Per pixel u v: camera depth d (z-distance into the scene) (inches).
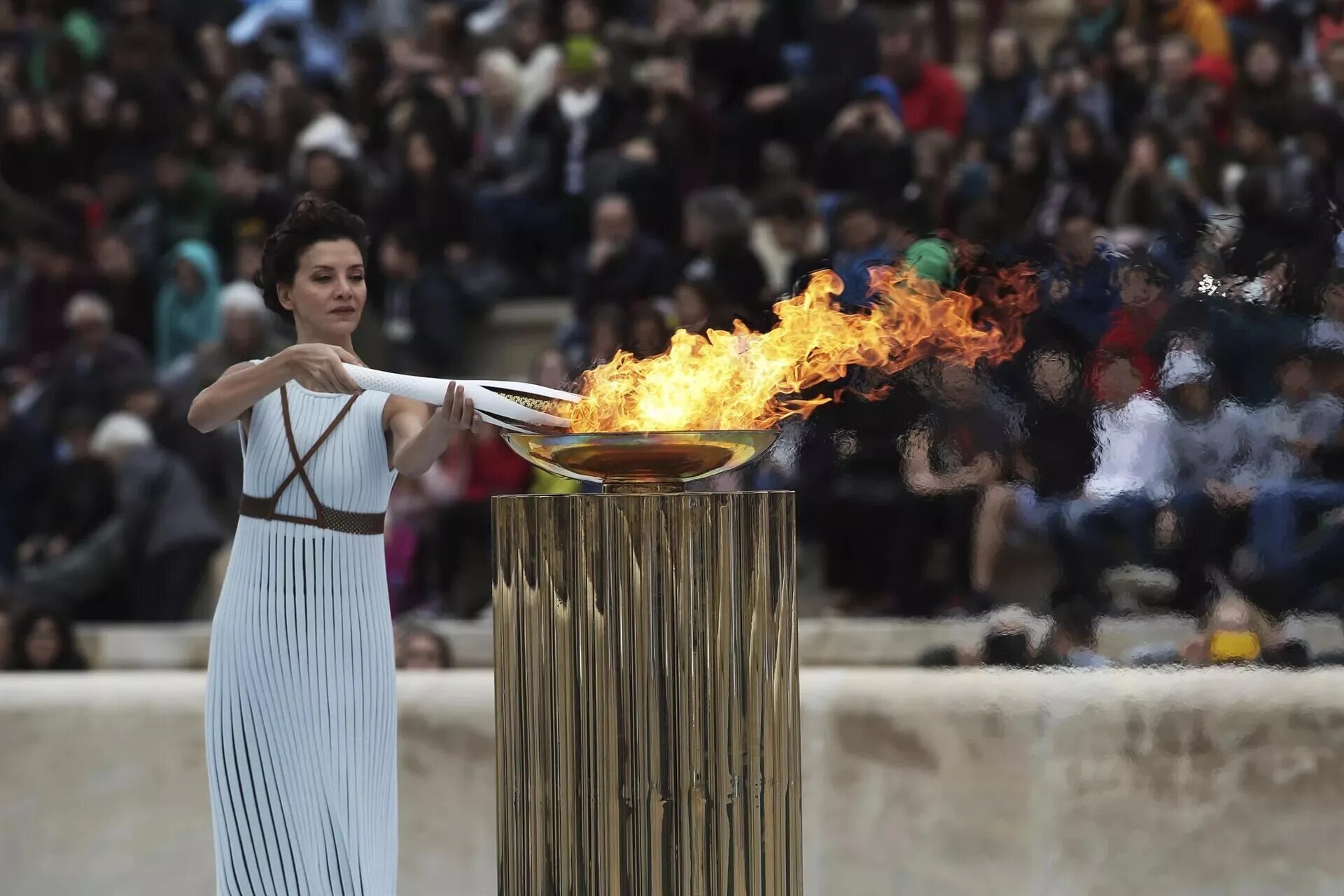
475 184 1030.4
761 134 995.3
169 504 811.4
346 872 340.5
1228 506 641.6
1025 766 445.1
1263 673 443.5
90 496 828.6
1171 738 439.5
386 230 972.6
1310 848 432.5
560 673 284.4
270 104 1099.3
